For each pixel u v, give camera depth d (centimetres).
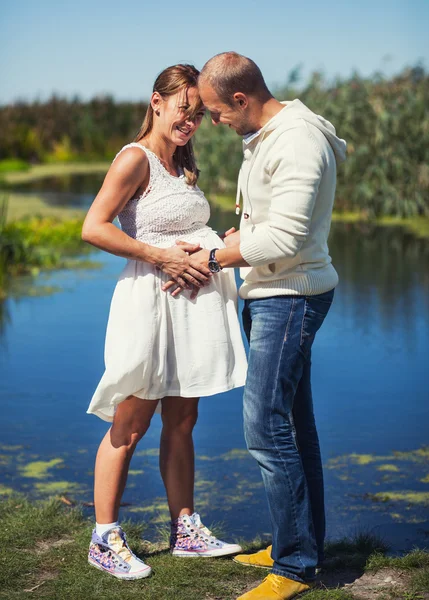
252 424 265
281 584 264
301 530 265
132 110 3072
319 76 1368
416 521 339
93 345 636
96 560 284
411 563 284
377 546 305
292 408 281
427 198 1330
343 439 437
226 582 278
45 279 899
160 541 321
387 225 1241
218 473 397
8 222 1223
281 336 261
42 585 273
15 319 719
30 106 3062
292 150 249
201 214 295
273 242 252
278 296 262
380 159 1302
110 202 278
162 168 286
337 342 629
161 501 367
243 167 268
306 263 261
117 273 930
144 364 276
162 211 285
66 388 532
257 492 375
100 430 459
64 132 3031
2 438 445
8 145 2828
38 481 387
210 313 285
